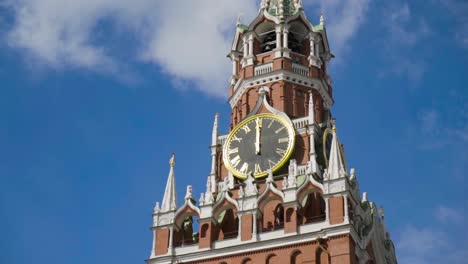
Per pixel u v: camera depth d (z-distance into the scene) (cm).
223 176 8256
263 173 7950
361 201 7812
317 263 7031
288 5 9419
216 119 8650
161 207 7781
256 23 9175
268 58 9006
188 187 7875
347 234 7012
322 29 9300
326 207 7225
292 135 8094
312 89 8862
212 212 7588
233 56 9281
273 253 7200
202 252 7400
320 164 8056
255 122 8294
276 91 8731
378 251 7831
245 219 7431
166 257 7462
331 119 8594
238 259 7275
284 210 7350
